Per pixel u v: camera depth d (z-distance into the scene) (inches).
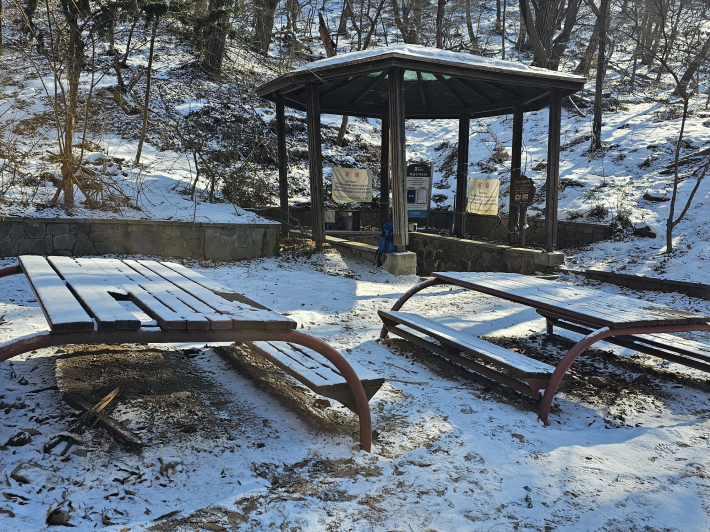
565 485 106.5
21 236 296.5
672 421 144.8
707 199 425.1
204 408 128.7
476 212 514.0
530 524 92.3
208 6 613.3
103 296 115.8
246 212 416.5
